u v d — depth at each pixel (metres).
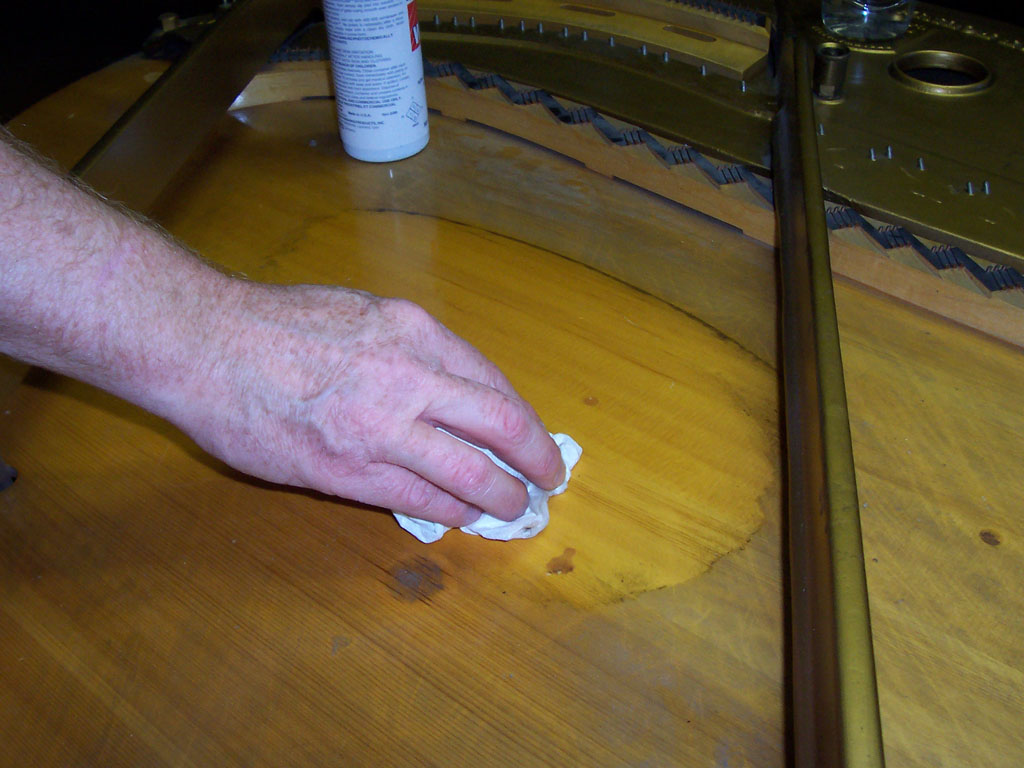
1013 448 0.53
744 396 0.58
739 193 0.71
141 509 0.53
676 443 0.55
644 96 0.81
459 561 0.50
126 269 0.43
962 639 0.43
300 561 0.50
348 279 0.69
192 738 0.42
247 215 0.78
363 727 0.42
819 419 0.46
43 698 0.44
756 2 0.91
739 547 0.49
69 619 0.47
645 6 0.92
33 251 0.40
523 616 0.46
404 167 0.84
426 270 0.71
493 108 0.86
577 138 0.81
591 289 0.68
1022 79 0.79
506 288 0.69
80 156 0.84
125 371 0.44
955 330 0.63
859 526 0.40
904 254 0.63
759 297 0.67
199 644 0.46
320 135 0.90
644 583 0.48
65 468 0.56
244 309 0.46
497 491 0.46
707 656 0.44
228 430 0.46
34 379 0.62
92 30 1.96
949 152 0.70
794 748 0.37
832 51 0.76
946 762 0.38
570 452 0.53
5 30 1.95
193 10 2.02
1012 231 0.62
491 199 0.80
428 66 0.88
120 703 0.43
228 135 0.90
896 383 0.58
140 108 0.73
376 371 0.44
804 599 0.39
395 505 0.47
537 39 0.92
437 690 0.43
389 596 0.48
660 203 0.78
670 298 0.67
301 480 0.47
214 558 0.50
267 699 0.43
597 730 0.41
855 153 0.70
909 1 0.90
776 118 0.74
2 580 0.49
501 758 0.40
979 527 0.48
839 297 0.66
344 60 0.78
